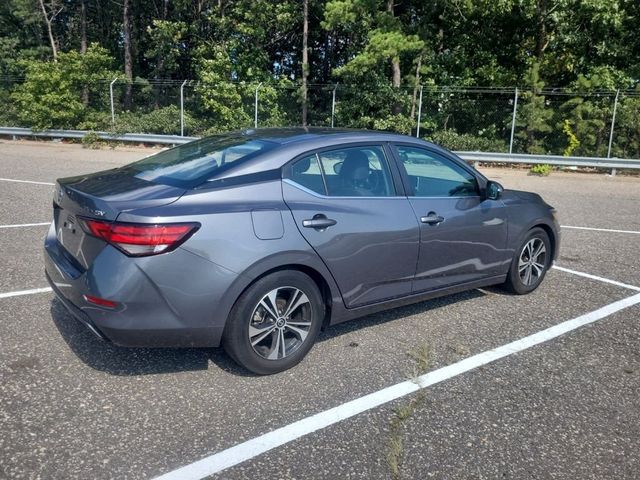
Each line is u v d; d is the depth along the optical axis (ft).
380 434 9.87
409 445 9.58
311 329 12.19
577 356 13.25
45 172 42.78
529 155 57.52
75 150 64.95
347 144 13.08
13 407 10.22
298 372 12.05
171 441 9.43
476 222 15.05
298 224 11.55
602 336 14.48
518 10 68.74
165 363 12.20
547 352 13.43
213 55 83.76
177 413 10.28
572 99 58.54
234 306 11.03
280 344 11.79
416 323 14.99
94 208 10.59
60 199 12.21
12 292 16.05
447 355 13.10
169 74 95.55
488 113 63.36
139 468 8.72
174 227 10.23
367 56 63.26
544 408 10.91
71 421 9.88
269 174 11.75
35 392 10.77
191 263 10.41
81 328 13.74
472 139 63.05
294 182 11.96
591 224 29.81
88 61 74.84
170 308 10.40
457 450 9.49
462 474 8.88
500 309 16.22
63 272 11.37
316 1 77.41
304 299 11.93
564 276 19.84
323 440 9.64
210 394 11.00
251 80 76.64
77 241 11.30
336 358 12.78
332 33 87.92
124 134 70.18
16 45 101.91
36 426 9.68
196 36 89.30
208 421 10.07
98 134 70.90
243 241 10.83
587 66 66.49
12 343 12.78
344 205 12.43
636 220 31.48
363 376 11.95
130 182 11.85
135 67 104.12
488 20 72.54
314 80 92.17
